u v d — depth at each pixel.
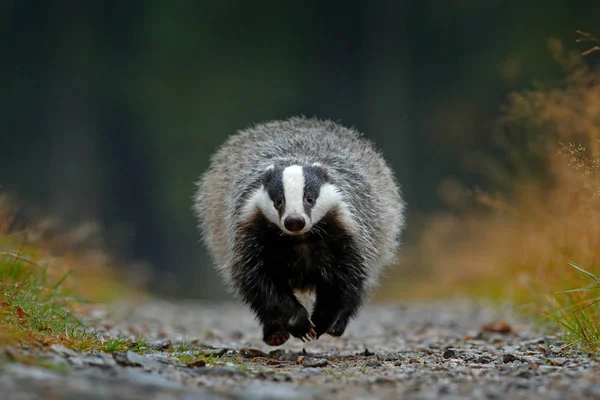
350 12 35.75
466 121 31.88
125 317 12.33
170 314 14.70
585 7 29.38
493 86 31.30
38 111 33.03
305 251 8.53
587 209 9.66
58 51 33.50
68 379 5.35
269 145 9.46
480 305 14.54
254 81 34.94
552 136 11.92
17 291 8.55
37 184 32.06
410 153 33.44
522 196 13.24
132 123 33.75
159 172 33.22
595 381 5.95
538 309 10.69
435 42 34.28
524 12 30.89
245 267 8.48
